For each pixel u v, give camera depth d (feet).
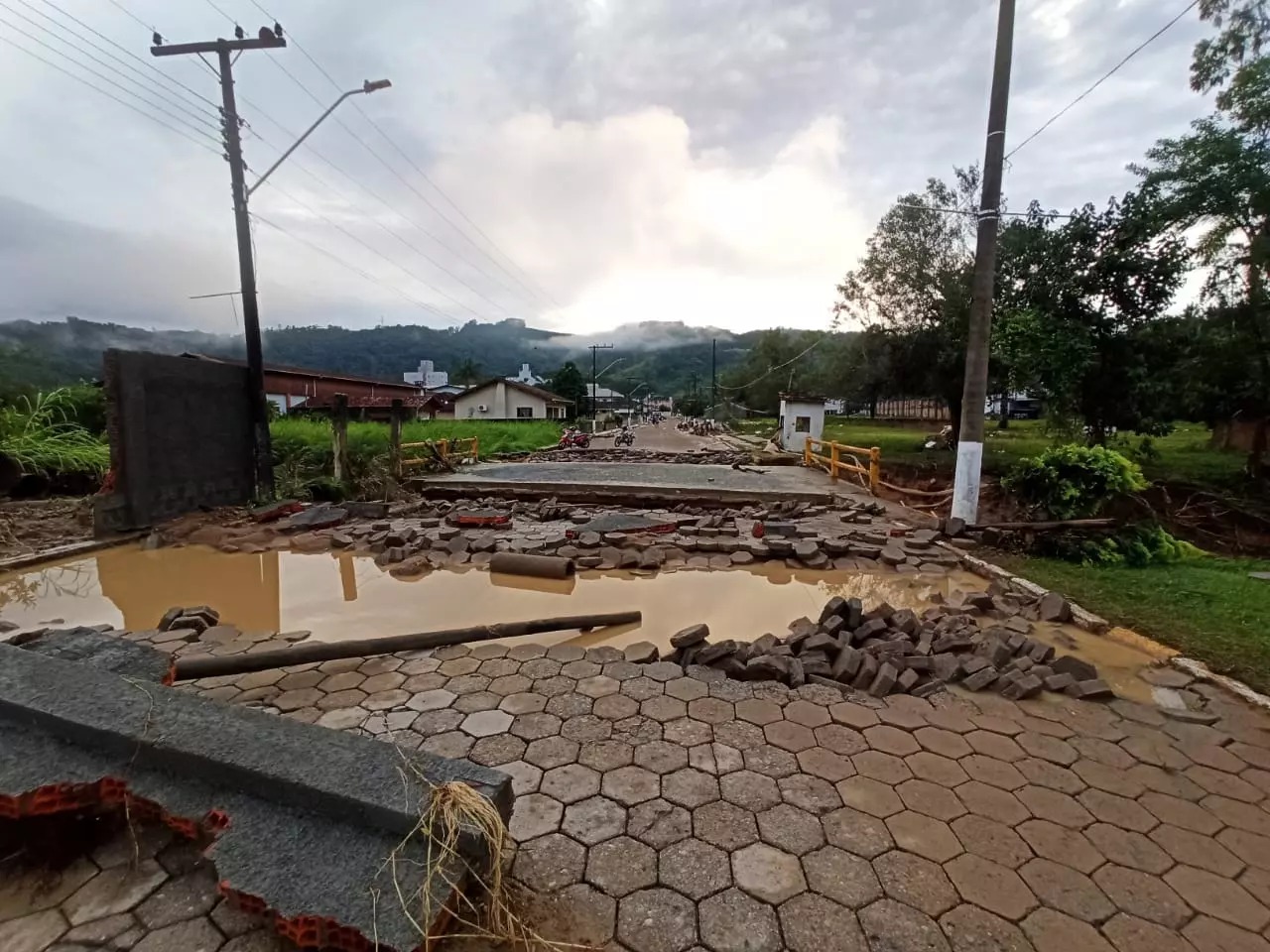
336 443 32.94
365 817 5.71
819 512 27.58
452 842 5.41
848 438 74.49
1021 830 7.18
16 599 16.70
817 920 5.87
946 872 6.50
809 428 59.41
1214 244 32.99
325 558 20.79
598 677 10.96
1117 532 20.75
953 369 52.37
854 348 61.46
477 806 5.63
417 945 4.90
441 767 6.30
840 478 37.96
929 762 8.53
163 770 6.40
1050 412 37.32
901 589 17.79
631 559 19.80
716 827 7.13
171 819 6.20
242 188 27.35
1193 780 8.21
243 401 27.84
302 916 5.10
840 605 13.17
